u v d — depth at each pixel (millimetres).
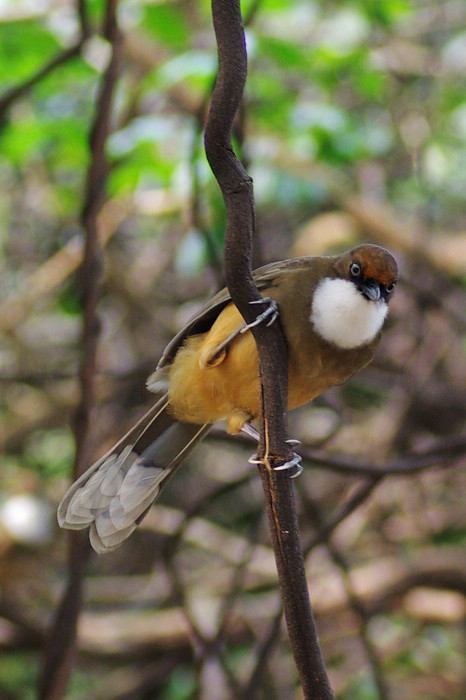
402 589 11109
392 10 11273
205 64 9070
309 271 6578
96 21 9492
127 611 12547
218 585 12102
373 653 9492
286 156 11023
